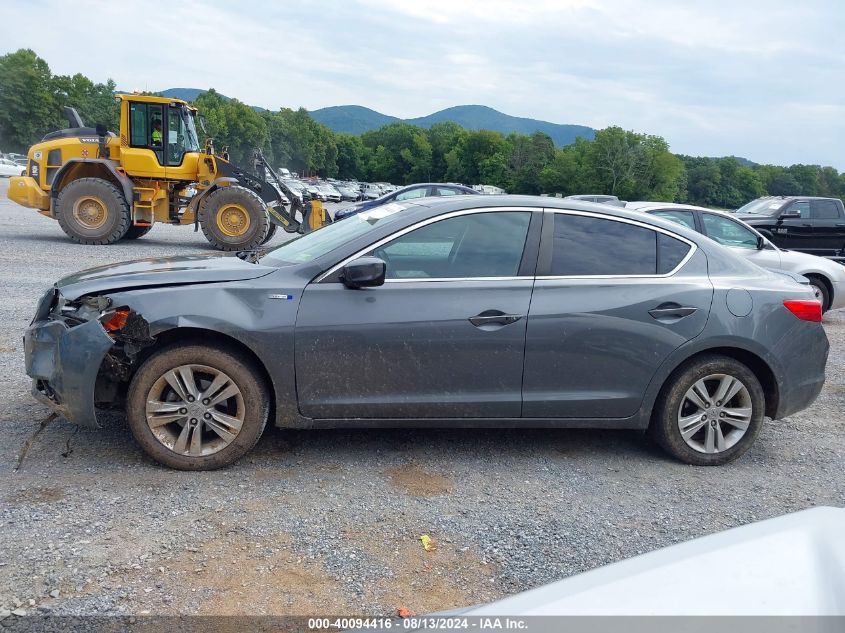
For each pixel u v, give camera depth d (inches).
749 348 176.7
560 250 173.2
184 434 159.3
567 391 170.4
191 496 148.1
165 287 160.4
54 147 621.3
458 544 134.9
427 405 165.3
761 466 184.5
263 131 4847.4
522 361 167.3
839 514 66.9
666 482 170.7
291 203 641.6
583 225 176.9
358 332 160.9
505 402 167.9
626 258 176.7
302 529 136.8
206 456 160.1
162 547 126.9
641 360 171.8
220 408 163.0
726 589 54.7
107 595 111.5
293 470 165.3
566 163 4798.2
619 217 179.5
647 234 179.9
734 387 179.3
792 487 171.0
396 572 123.9
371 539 134.8
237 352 160.9
